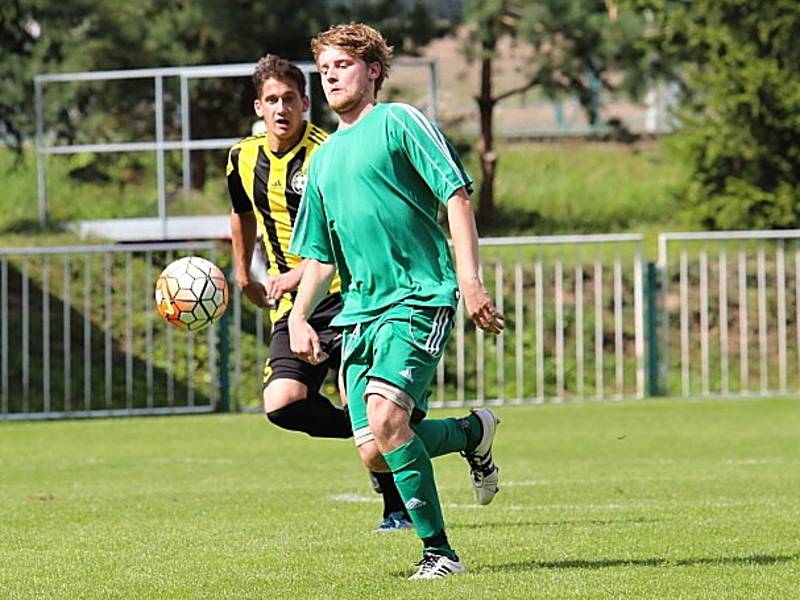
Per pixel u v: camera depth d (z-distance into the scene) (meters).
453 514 26.28
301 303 19.25
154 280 64.06
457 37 81.94
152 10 82.19
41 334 61.66
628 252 72.81
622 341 66.19
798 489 30.44
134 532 24.05
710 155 76.25
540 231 88.44
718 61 76.00
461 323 59.56
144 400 59.75
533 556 20.08
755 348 66.94
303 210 19.16
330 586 17.52
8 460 41.47
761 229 74.75
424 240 18.41
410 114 18.14
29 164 93.12
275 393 25.25
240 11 77.25
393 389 17.92
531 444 45.25
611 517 25.12
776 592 16.77
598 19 78.00
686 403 59.28
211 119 84.62
